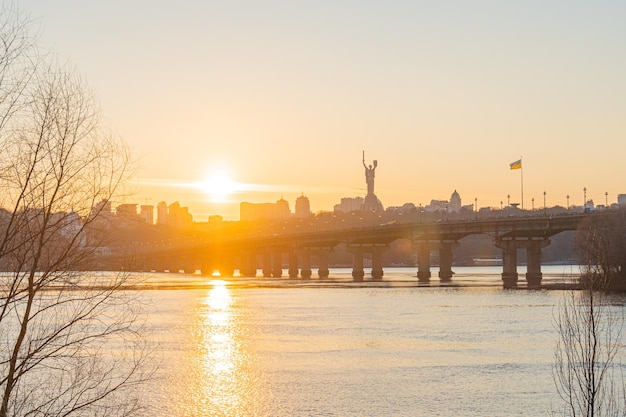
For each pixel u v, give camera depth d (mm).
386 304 147250
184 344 87750
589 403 33438
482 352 80625
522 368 70188
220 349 84125
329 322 113562
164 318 120438
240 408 56000
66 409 38750
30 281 26297
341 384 64375
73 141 26984
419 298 163000
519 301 147750
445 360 75812
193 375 67438
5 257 26250
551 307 133125
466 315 121562
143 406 53562
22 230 26297
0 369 31281
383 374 68562
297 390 62125
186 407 55625
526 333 96438
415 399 58531
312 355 80188
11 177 26328
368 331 101250
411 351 82250
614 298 125188
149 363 71500
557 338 91062
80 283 27469
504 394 59375
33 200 26391
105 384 52000
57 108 26797
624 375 62750
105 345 76250
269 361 76062
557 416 51844
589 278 38500
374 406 56344
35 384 44906
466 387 62406
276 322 114000
